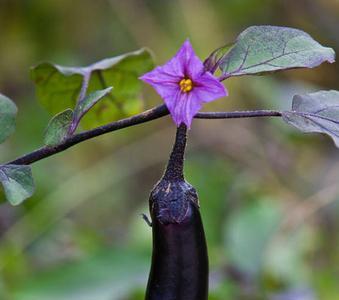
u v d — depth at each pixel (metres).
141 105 0.94
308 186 1.71
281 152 1.76
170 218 0.76
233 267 1.34
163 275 0.76
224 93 0.73
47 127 0.77
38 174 1.71
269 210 1.42
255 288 1.31
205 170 1.64
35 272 1.40
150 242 1.46
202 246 0.77
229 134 1.78
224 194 1.60
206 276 0.77
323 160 1.75
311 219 1.54
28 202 1.64
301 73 1.76
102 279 1.26
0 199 0.86
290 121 0.76
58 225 1.61
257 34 0.77
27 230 1.52
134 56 0.92
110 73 0.93
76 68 0.91
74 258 1.43
